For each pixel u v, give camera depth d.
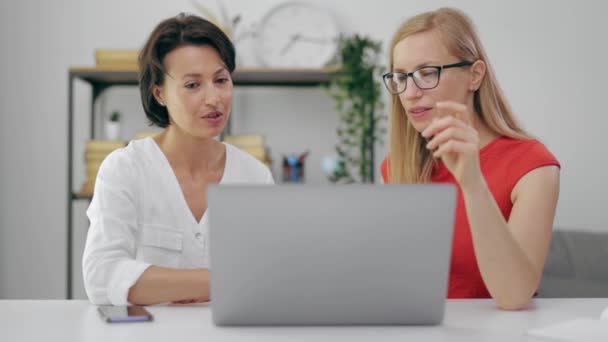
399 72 1.46
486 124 1.56
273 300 0.92
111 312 1.04
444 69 1.43
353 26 3.24
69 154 2.91
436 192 0.90
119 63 2.91
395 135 1.66
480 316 1.05
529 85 3.24
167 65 1.40
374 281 0.91
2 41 3.22
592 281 2.56
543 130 3.24
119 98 3.22
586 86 3.24
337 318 0.93
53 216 3.23
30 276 3.22
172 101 1.42
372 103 2.91
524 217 1.35
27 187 3.23
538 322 1.00
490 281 1.12
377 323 0.94
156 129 3.20
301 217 0.89
